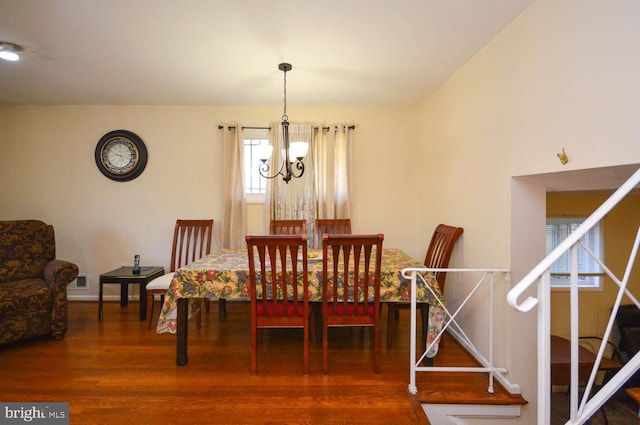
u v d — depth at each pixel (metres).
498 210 2.07
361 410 1.78
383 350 2.48
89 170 3.63
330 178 3.59
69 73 2.73
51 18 1.92
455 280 2.69
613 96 1.32
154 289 2.86
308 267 2.24
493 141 2.13
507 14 1.88
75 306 3.48
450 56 2.40
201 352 2.43
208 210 3.69
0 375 2.09
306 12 1.87
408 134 3.68
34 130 3.60
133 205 3.66
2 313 2.37
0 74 2.75
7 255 2.76
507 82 1.99
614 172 1.44
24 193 3.62
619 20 1.29
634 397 1.13
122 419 1.69
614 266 2.96
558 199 2.99
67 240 3.64
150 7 1.82
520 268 1.95
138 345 2.53
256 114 3.66
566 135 1.54
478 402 1.89
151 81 2.90
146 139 3.64
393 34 2.11
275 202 3.58
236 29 2.05
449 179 2.81
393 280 2.10
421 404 1.88
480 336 2.28
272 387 1.97
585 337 2.93
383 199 3.70
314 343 2.60
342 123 3.65
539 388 1.11
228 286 2.12
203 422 1.67
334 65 2.57
